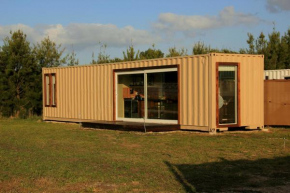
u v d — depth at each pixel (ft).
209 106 45.29
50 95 70.90
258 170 25.86
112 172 25.72
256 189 21.07
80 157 31.45
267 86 53.72
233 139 40.83
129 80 56.13
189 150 34.32
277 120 53.31
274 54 98.27
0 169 27.04
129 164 28.27
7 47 82.94
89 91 62.59
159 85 51.52
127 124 50.60
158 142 39.47
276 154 31.83
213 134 44.93
